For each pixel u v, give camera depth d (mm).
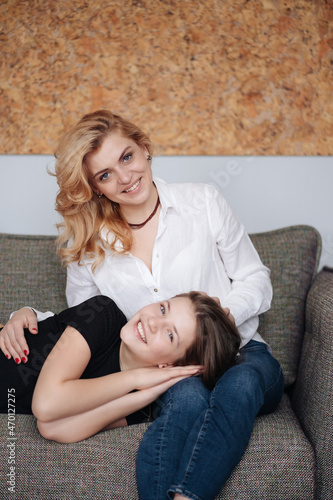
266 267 1584
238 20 1904
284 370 1604
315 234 1748
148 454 1120
